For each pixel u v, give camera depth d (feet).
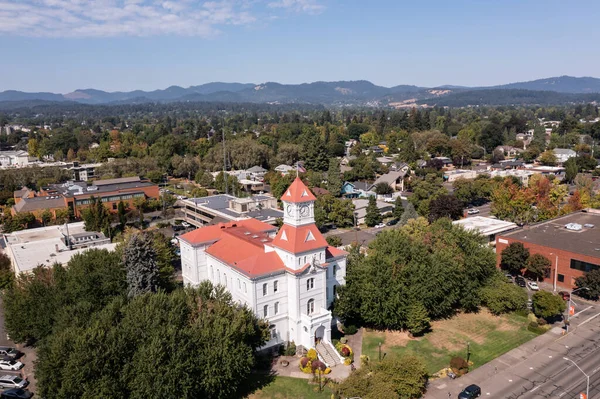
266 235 326.03
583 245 377.91
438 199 549.95
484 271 340.59
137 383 201.46
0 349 279.49
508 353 274.98
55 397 203.10
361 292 293.84
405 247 322.75
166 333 212.64
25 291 285.23
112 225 545.85
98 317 235.20
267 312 274.16
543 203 512.22
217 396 224.12
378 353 276.00
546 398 228.02
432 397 232.32
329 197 584.40
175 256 426.92
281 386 242.78
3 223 568.00
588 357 265.75
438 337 296.10
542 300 303.27
